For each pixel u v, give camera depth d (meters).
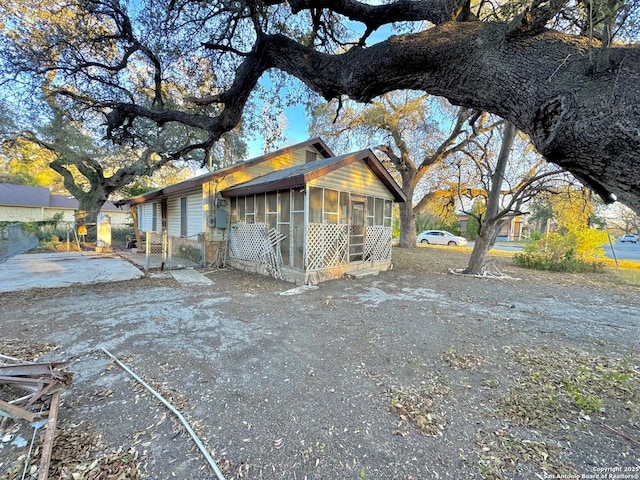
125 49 4.14
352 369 3.11
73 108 5.26
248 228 9.29
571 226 11.05
